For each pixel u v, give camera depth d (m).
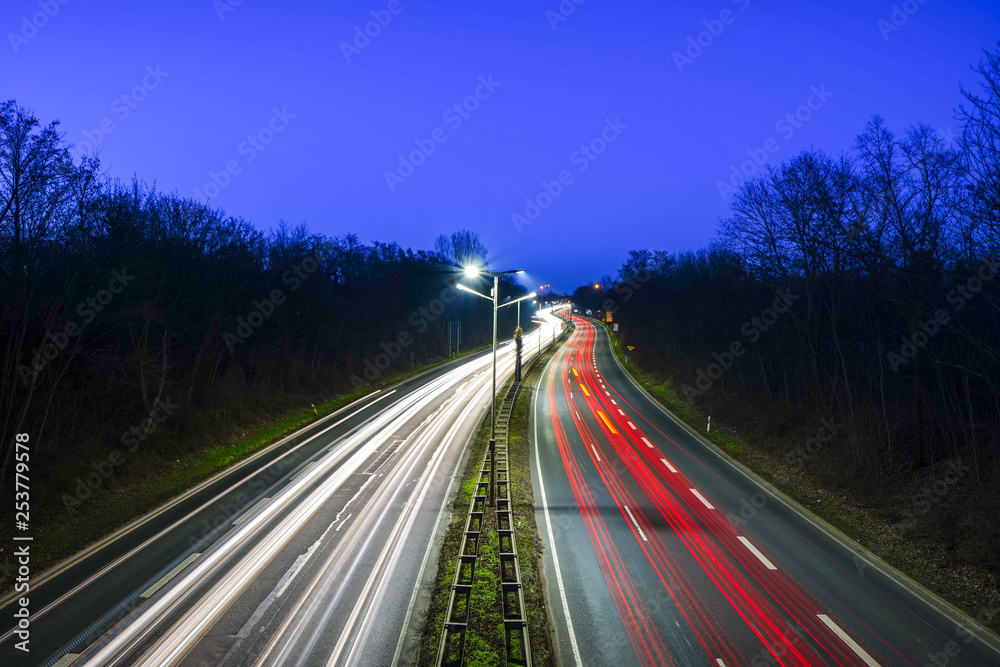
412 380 54.03
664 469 26.34
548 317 165.00
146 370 26.91
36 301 21.48
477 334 95.81
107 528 18.08
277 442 30.16
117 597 13.65
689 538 17.94
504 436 31.89
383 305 62.75
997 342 20.78
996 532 15.84
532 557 16.11
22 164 18.45
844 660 11.55
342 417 36.81
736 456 28.77
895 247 22.61
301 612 13.00
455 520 18.88
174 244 30.73
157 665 10.98
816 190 27.41
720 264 51.44
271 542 17.02
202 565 15.41
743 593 14.34
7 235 19.14
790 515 20.27
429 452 28.20
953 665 11.43
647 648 11.89
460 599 13.39
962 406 22.67
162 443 25.69
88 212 21.73
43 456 20.62
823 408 29.19
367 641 11.84
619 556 16.52
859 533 18.44
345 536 17.48
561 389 51.62
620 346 88.25
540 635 12.08
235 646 11.63
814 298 31.58
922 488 20.39
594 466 26.73
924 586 14.81
